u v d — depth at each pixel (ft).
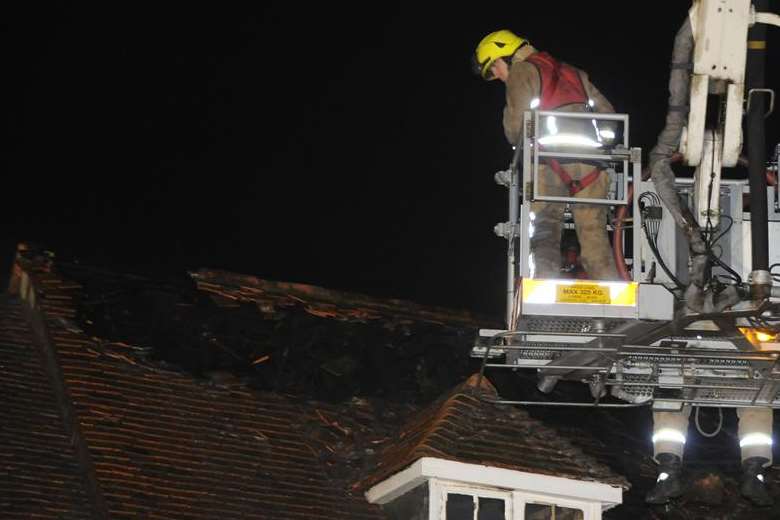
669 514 123.75
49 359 124.98
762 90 102.58
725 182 110.11
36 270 137.49
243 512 110.32
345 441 123.34
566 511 115.03
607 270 105.91
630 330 105.50
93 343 125.49
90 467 109.19
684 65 103.91
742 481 118.73
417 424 121.39
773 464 131.03
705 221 104.94
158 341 129.49
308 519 112.06
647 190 109.40
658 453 117.60
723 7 102.06
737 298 102.06
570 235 113.60
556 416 135.23
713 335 108.47
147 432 115.65
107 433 113.19
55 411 118.73
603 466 117.39
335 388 130.21
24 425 115.14
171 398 121.70
